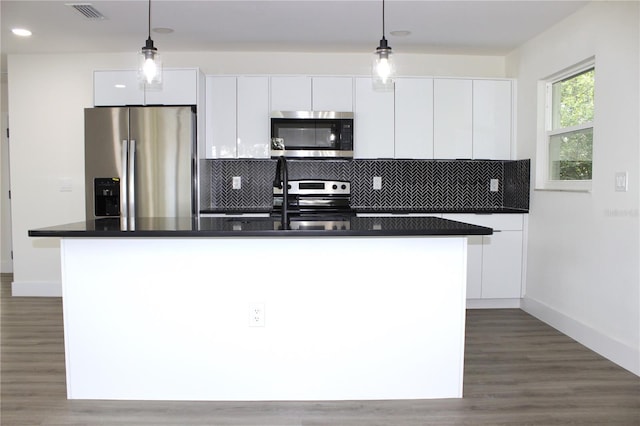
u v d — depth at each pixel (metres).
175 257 2.61
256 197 5.18
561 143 4.16
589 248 3.54
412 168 5.21
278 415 2.48
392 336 2.66
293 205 4.93
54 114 5.07
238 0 3.52
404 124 4.79
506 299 4.69
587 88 3.78
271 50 4.88
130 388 2.65
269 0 3.52
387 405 2.60
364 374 2.66
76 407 2.55
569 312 3.81
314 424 2.39
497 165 5.25
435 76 4.78
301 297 2.63
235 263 2.61
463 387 2.81
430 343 2.67
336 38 4.45
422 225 2.67
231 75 4.71
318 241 2.61
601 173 3.39
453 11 3.73
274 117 4.64
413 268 2.64
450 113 4.80
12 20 3.96
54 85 5.04
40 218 5.14
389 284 2.64
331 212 4.71
